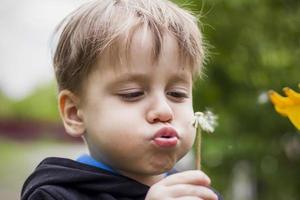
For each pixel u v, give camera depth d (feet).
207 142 14.08
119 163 4.83
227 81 14.30
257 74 14.14
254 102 14.06
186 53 4.92
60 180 4.96
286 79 13.93
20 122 83.71
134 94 4.75
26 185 5.29
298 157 14.98
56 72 5.30
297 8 14.20
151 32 4.81
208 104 14.17
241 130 14.49
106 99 4.79
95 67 4.85
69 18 5.31
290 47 14.19
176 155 4.81
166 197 4.45
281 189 15.07
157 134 4.68
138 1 5.27
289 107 4.29
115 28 4.84
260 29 14.10
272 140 14.66
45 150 64.03
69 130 5.12
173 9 5.34
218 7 13.39
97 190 4.91
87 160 5.09
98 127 4.84
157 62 4.76
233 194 15.51
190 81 5.02
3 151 64.69
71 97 5.10
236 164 15.01
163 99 4.75
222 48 13.97
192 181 4.52
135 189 4.96
